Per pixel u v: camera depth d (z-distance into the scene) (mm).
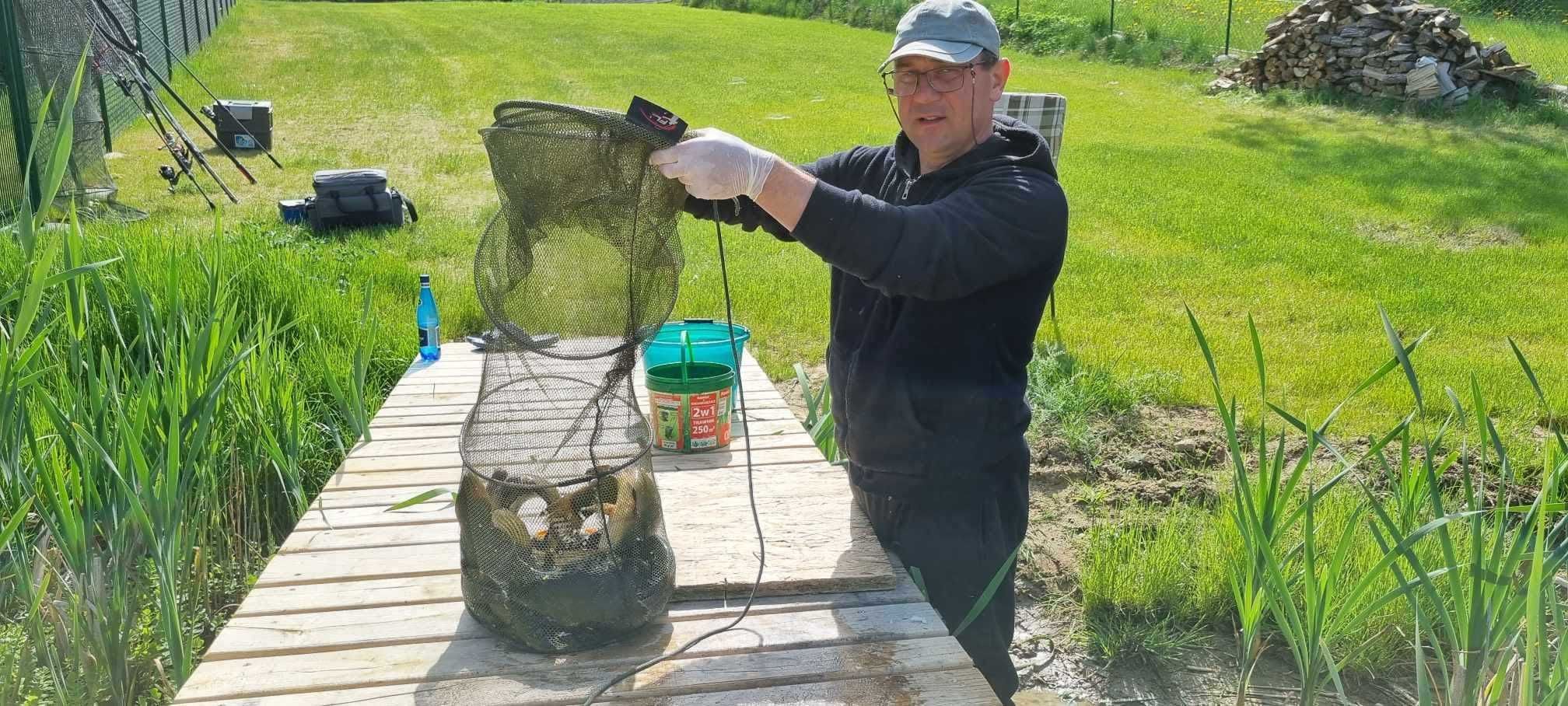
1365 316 6715
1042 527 4086
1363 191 10469
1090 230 8945
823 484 3111
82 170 8750
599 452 2266
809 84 18062
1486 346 6199
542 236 2102
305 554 2701
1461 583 2504
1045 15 21141
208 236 6348
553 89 17312
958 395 2477
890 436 2549
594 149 2033
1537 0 20875
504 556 2221
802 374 3855
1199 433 4863
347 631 2342
